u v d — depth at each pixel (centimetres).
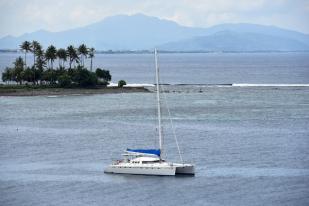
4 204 19975
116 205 19812
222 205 19650
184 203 19938
